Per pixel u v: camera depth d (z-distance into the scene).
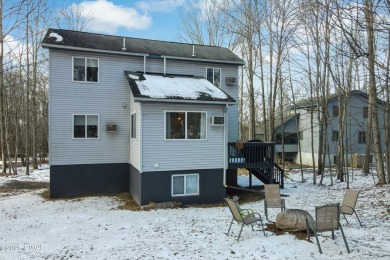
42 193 13.28
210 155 11.72
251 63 20.89
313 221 6.85
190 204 11.38
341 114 16.02
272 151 13.22
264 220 8.34
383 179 13.09
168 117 11.14
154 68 13.88
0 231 7.85
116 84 13.19
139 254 5.93
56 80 12.23
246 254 5.74
